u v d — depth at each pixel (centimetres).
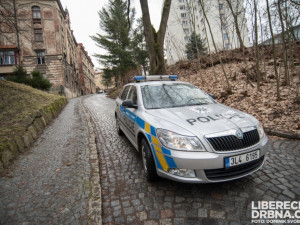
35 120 623
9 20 1134
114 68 2608
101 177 320
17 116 568
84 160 381
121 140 512
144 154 304
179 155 229
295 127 454
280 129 461
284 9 642
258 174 296
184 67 1470
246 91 730
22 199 259
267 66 1083
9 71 2769
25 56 2834
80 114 984
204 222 207
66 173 329
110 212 231
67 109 1250
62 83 2950
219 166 226
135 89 406
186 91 387
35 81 2005
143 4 908
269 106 594
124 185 290
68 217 220
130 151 429
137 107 350
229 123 254
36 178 316
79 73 5347
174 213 223
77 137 549
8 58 2794
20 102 794
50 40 2923
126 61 2281
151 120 281
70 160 386
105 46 2398
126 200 253
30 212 232
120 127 502
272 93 693
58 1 3053
